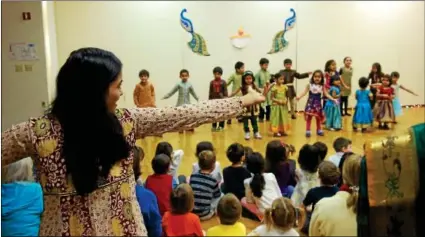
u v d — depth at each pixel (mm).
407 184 1460
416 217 1476
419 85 8273
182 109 1111
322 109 5973
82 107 964
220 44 7637
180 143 5652
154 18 7449
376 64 7121
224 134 6148
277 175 3426
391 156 1461
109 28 7352
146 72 6297
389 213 1487
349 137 5805
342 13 7852
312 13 7773
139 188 2461
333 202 1999
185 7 7477
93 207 1003
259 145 5480
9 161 995
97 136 970
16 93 5176
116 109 1074
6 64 5109
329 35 7871
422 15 8055
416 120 7000
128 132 1056
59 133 977
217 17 7566
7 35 5047
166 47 7535
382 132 6113
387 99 6305
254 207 3213
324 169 2754
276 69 7840
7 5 4984
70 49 7281
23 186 1576
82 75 966
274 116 5926
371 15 7930
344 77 7391
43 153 972
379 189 1479
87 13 7246
